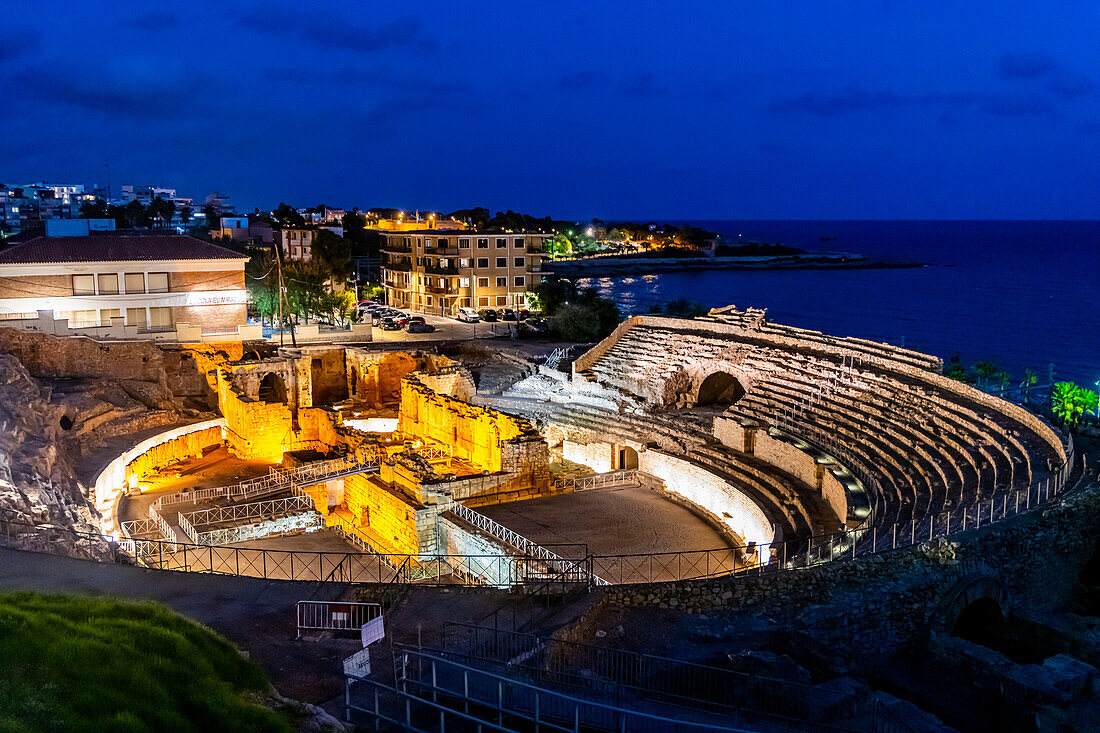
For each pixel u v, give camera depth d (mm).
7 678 17250
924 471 42219
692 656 26141
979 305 184750
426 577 46062
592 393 69062
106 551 34375
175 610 25578
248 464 60781
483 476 51812
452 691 20156
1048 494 35844
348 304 104125
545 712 20562
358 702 20656
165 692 18234
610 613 28984
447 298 109812
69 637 19219
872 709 22500
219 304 78688
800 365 60938
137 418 59906
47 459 43281
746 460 52938
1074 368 116062
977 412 46781
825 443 50094
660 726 20359
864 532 36656
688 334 71875
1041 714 23594
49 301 71625
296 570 44250
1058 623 29547
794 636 27438
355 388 79125
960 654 26891
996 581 30766
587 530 47094
